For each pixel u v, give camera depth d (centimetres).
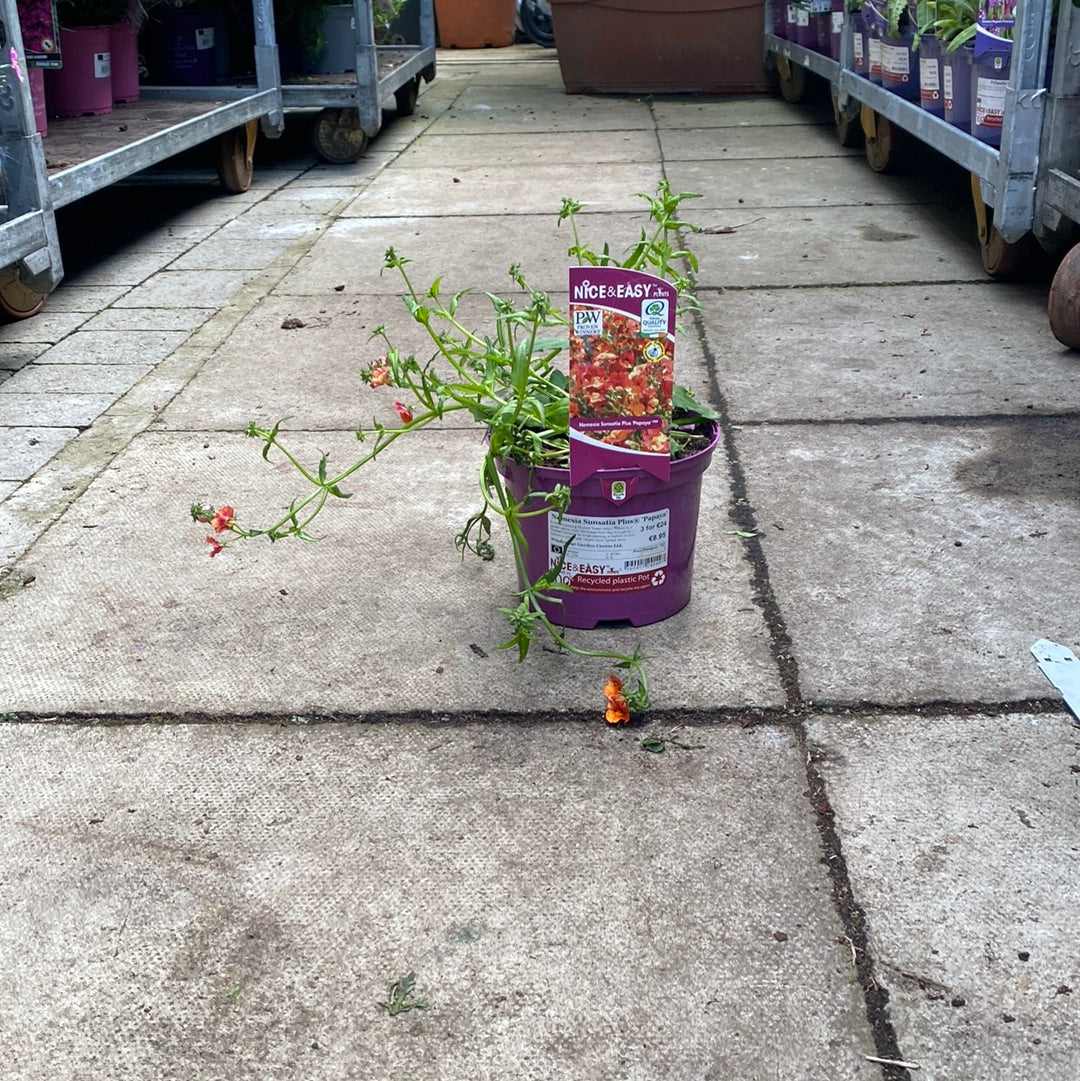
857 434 360
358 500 330
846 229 587
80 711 245
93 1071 168
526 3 1483
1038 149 446
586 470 244
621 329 233
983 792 215
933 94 548
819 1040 169
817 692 243
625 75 1039
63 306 507
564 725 237
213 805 219
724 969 181
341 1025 174
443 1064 168
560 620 268
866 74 691
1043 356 417
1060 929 186
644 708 236
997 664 250
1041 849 202
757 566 290
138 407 396
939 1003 174
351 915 193
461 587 287
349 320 474
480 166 757
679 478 252
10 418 389
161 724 241
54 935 191
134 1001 179
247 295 511
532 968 183
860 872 198
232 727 239
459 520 318
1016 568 285
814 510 316
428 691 248
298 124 958
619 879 199
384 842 209
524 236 582
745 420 373
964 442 352
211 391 407
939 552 293
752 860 201
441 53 1452
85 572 297
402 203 663
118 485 341
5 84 423
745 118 911
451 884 199
